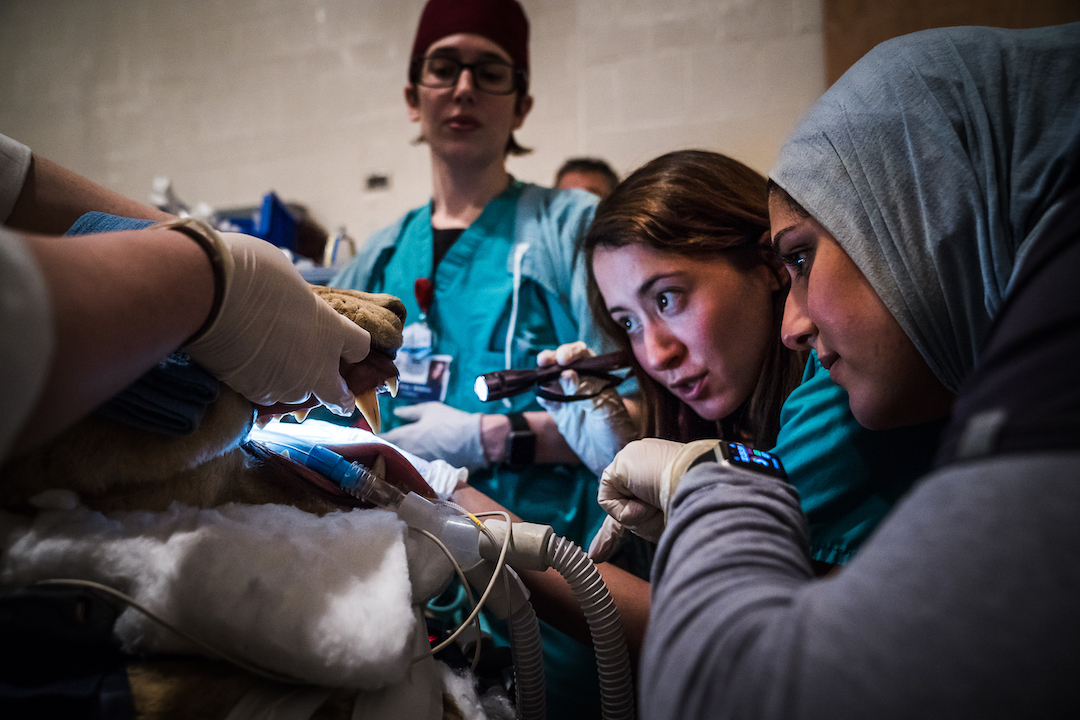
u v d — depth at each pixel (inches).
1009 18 84.5
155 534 19.0
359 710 18.6
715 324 33.8
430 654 21.0
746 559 14.5
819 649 11.0
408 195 116.4
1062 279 12.1
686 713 12.4
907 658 10.2
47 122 130.3
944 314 20.4
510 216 56.2
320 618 18.1
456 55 57.1
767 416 34.1
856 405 23.0
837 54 93.0
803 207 22.6
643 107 103.8
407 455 32.4
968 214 19.3
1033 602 9.7
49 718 15.7
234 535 19.2
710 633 12.8
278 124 121.4
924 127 20.1
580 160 90.6
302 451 24.6
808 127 22.9
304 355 20.0
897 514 12.2
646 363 37.2
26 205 24.5
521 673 25.0
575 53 108.0
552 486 47.2
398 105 117.0
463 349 53.7
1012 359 12.1
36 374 11.1
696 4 102.0
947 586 10.3
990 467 11.1
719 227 33.8
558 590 29.3
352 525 21.5
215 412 20.6
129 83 127.3
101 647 17.9
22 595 16.1
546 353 41.6
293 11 121.2
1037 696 9.3
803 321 24.2
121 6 127.6
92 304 12.9
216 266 17.0
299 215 114.1
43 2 130.7
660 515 23.7
